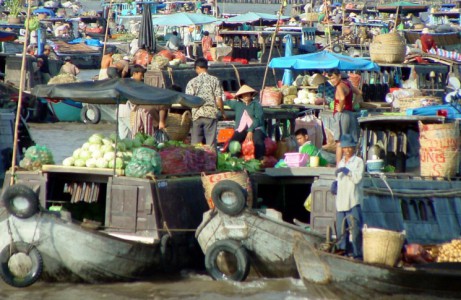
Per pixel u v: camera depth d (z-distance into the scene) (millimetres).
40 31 132750
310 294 35875
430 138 40500
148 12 98062
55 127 85938
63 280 37375
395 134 44094
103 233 36562
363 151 43938
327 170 41875
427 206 39156
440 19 189750
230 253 37969
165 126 50344
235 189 37469
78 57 156375
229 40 108250
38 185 39156
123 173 38844
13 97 83562
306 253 35000
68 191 40250
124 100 40312
